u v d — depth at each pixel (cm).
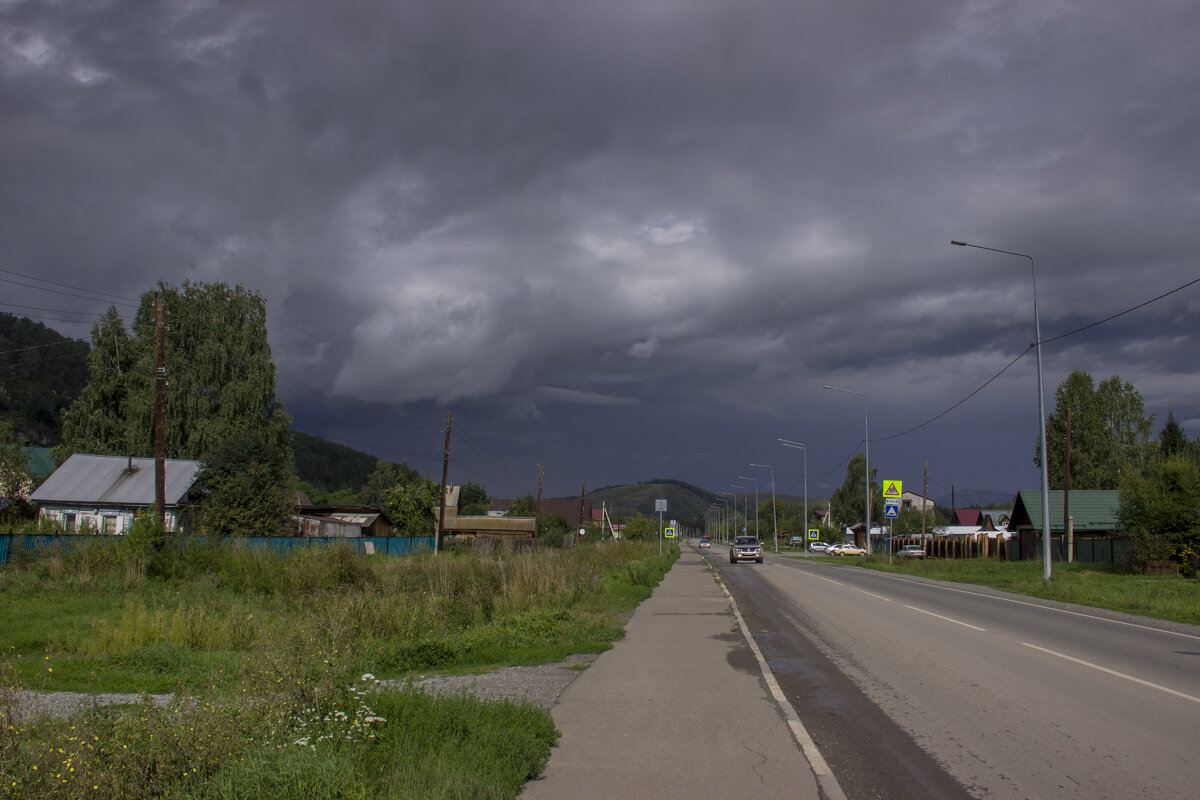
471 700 768
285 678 677
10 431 4172
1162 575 3591
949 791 588
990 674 1091
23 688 680
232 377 5228
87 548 2383
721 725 780
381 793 522
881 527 10494
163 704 831
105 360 5344
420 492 6638
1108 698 923
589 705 873
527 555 2536
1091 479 6738
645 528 9244
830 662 1202
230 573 2358
